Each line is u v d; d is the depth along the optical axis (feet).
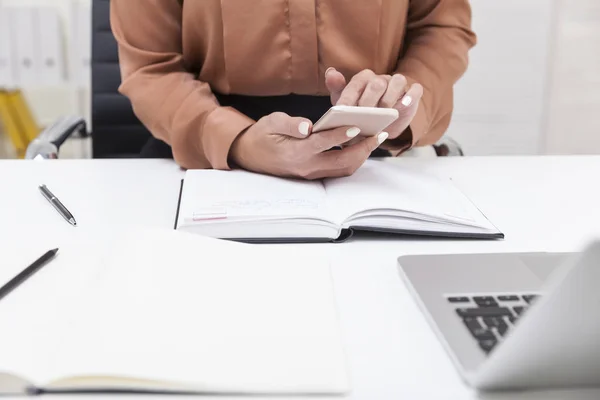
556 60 6.50
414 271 2.06
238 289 1.88
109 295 1.78
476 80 6.56
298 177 2.93
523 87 6.59
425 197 2.64
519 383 1.50
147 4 3.39
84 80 7.35
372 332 1.78
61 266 2.06
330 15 3.36
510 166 3.44
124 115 4.94
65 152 7.60
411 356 1.67
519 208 2.82
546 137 6.76
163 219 2.61
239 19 3.31
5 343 1.59
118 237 2.18
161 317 1.69
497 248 2.39
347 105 2.64
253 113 3.69
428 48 3.52
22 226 2.48
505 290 1.89
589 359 1.40
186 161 3.29
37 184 2.99
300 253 2.16
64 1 7.36
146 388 1.48
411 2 3.67
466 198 2.74
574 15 6.33
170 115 3.26
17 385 1.48
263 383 1.49
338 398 1.49
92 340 1.58
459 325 1.72
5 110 7.53
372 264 2.23
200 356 1.56
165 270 1.95
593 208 2.83
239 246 2.18
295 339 1.65
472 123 6.72
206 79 3.60
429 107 3.37
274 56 3.41
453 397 1.51
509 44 6.44
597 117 6.65
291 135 2.76
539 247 2.41
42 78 7.28
